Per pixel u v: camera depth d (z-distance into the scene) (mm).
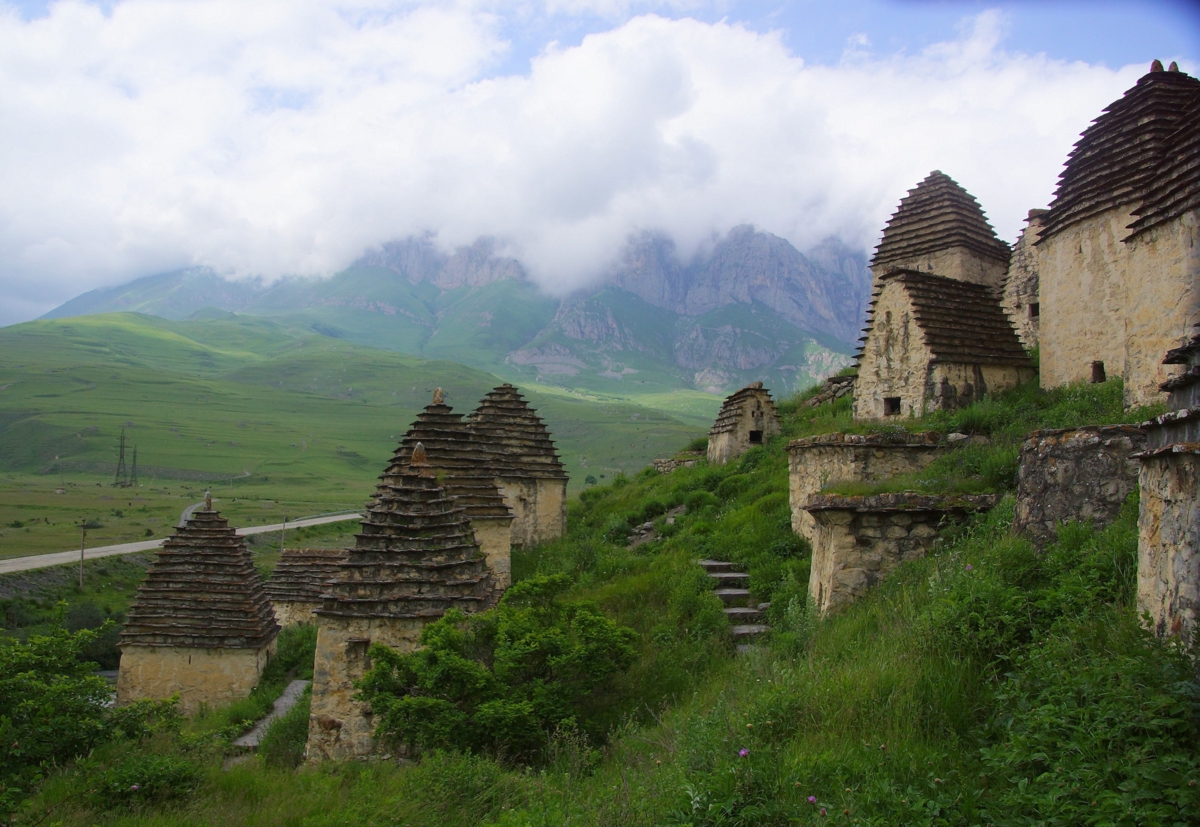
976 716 8133
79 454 160875
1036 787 6348
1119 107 21016
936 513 13836
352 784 11508
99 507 96938
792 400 41656
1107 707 6625
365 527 15188
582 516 35031
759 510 22797
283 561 34625
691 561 19609
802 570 17562
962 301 23562
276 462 171250
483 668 12148
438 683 11945
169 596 25703
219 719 21953
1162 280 15547
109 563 59312
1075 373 21453
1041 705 7352
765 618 16203
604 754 11148
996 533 12570
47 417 184500
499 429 31266
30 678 13000
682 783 7785
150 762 11531
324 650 14352
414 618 14250
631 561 22000
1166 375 15312
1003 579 10273
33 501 98000
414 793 9836
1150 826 5348
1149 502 8078
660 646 15000
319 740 13977
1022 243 31594
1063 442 11727
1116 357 20203
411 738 11727
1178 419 7355
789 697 9086
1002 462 14875
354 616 14281
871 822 6496
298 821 9797
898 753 7527
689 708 11062
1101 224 20750
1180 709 6211
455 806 9578
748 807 7141
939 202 35531
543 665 12586
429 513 15219
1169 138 16469
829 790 7273
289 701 23641
